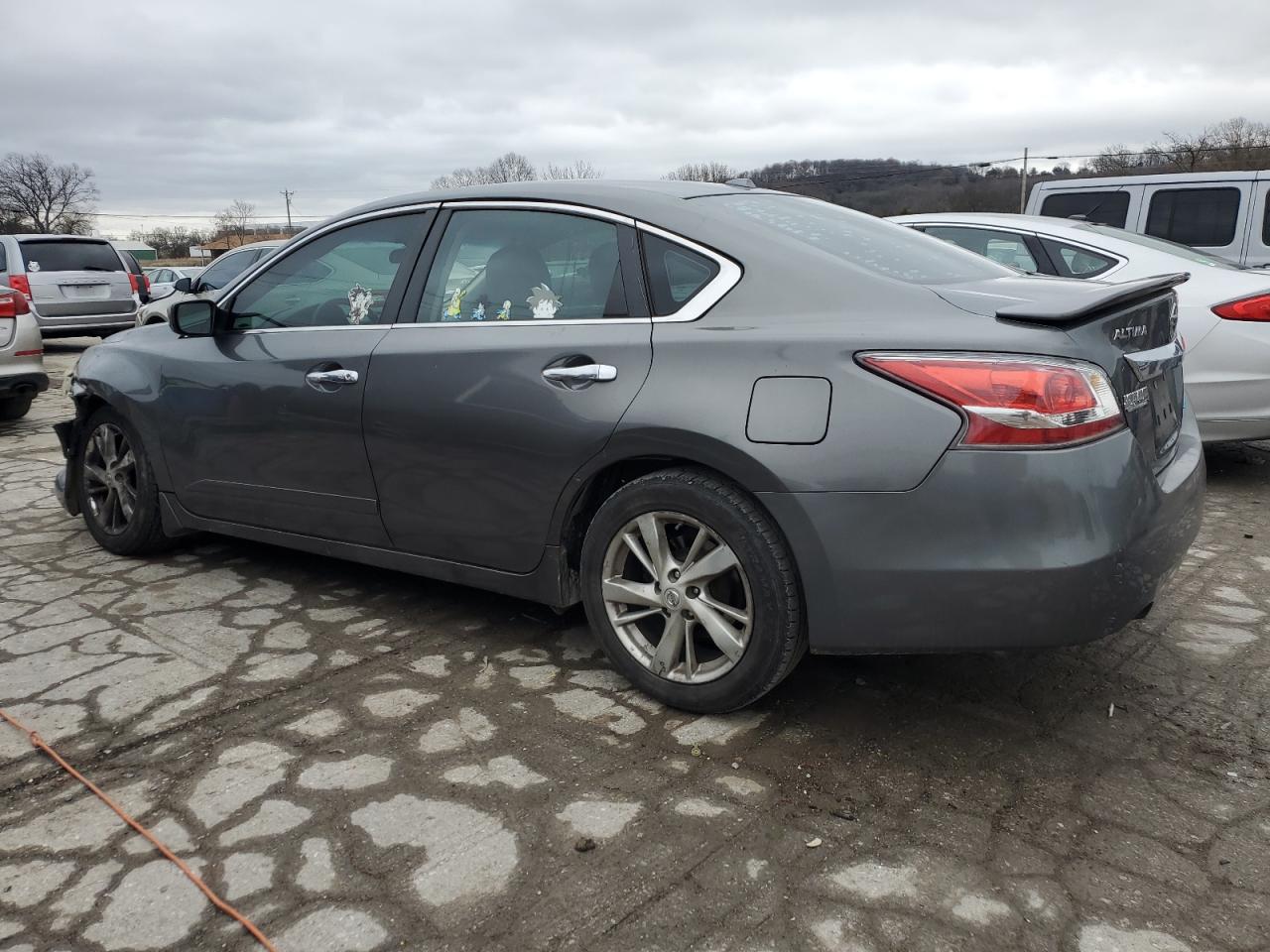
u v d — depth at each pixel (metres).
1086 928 2.01
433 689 3.09
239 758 2.69
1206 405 5.41
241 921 2.05
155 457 4.18
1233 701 2.98
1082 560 2.35
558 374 2.93
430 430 3.21
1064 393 2.35
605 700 3.00
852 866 2.20
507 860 2.24
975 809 2.42
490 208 3.34
